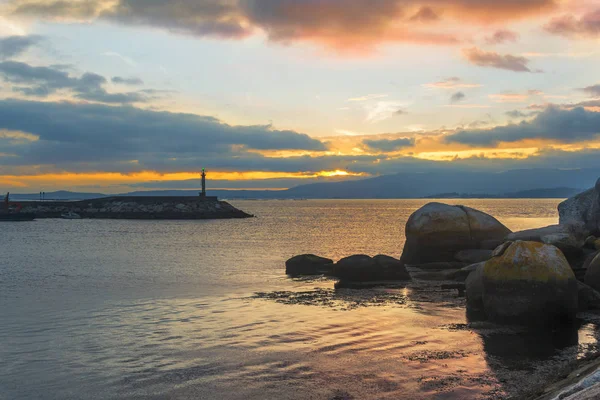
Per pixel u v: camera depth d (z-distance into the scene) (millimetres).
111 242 57500
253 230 82812
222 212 135000
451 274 26625
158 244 54469
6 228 88812
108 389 11461
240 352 13977
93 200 138875
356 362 13164
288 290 23969
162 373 12406
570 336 15438
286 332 16016
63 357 13570
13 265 35156
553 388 10750
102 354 13828
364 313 18719
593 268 19797
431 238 30578
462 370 12539
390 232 76312
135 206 132125
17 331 16234
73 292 23594
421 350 14141
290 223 107750
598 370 8422
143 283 26500
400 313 18703
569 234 23062
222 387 11555
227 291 23797
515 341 14969
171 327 16703
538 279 16516
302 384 11711
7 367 12812
